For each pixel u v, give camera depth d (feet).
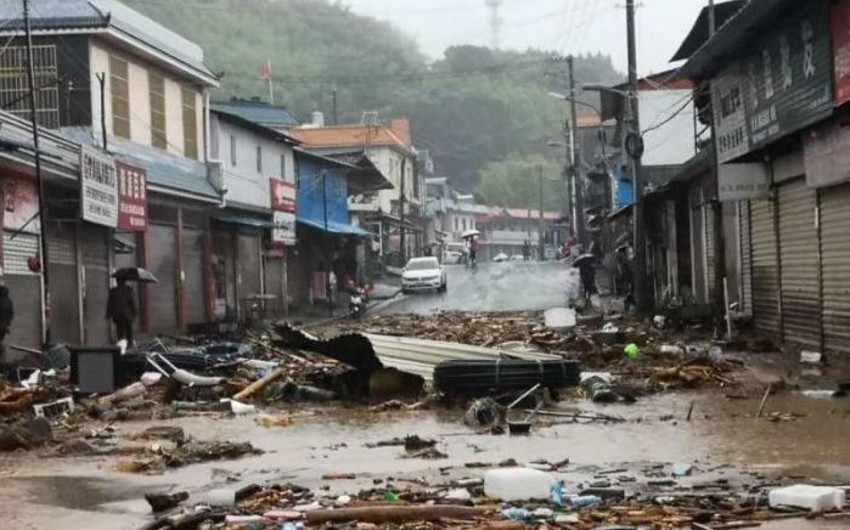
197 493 30.04
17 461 37.04
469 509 25.61
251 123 136.26
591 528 23.53
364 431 43.57
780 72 64.39
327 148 258.16
